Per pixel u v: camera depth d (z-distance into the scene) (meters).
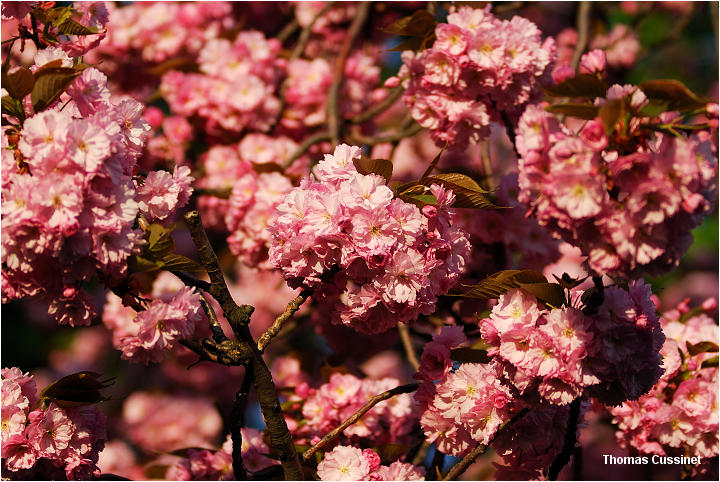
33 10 2.50
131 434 4.82
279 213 2.25
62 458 2.31
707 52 5.84
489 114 2.97
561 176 1.88
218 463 3.09
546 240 3.34
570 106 2.00
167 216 2.32
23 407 2.28
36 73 2.11
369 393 3.01
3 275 2.11
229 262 4.25
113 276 2.07
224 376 5.00
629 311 2.10
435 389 2.51
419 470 2.62
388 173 2.21
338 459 2.39
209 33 4.45
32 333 5.18
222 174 3.97
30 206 1.97
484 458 4.45
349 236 2.09
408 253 2.12
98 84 2.22
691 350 2.88
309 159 4.22
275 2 5.09
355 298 2.18
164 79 4.17
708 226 5.70
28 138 1.99
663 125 1.94
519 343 2.15
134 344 2.18
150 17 4.35
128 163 2.19
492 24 2.86
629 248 1.90
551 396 2.11
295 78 4.24
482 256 3.36
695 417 2.77
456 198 2.29
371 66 4.42
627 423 2.83
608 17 5.65
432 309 2.20
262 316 4.61
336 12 4.83
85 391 2.38
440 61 2.84
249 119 4.08
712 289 5.62
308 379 3.82
